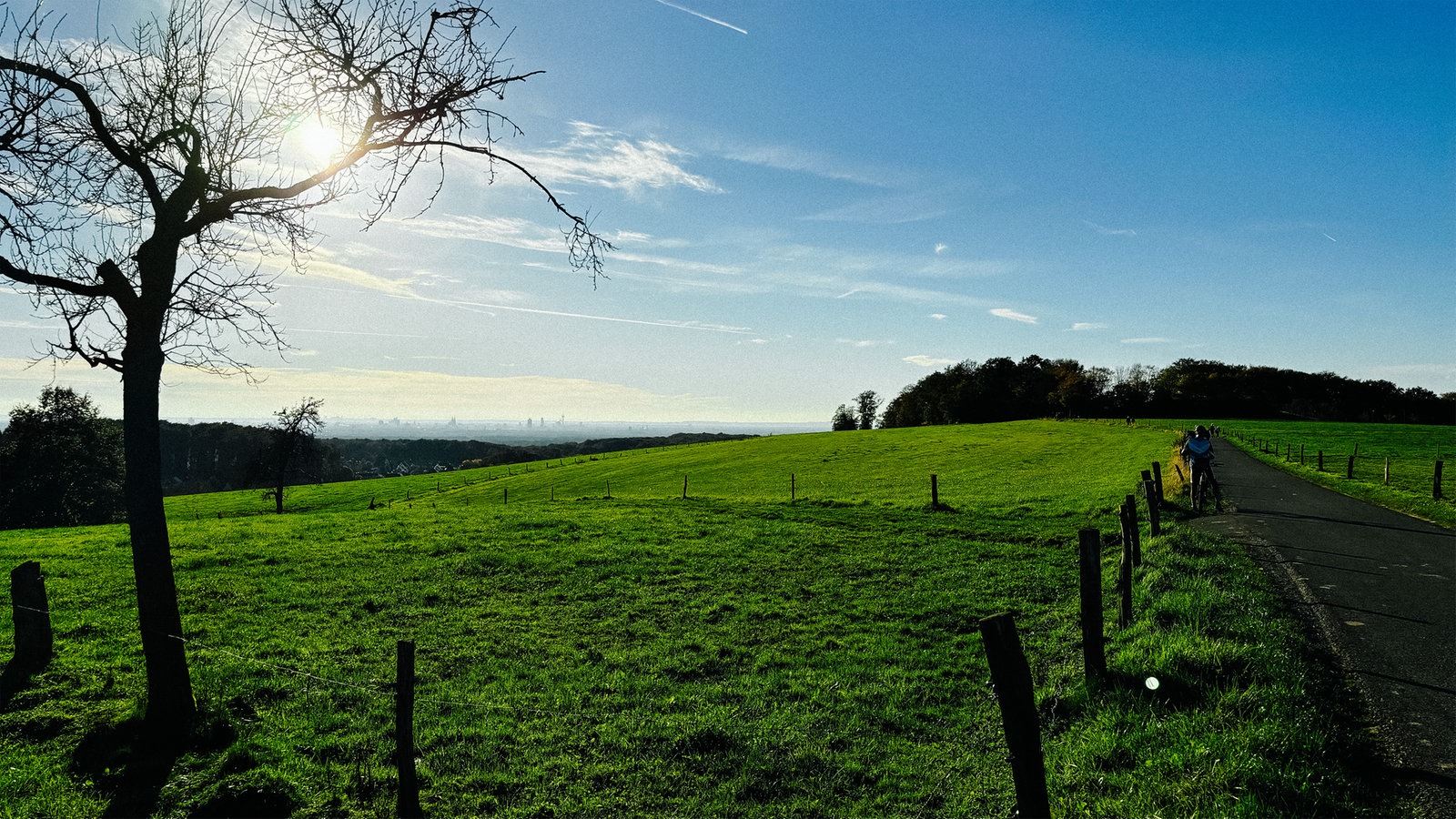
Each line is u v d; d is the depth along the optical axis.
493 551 23.45
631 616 16.50
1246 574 14.34
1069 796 6.71
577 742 9.91
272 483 60.69
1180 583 13.36
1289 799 6.08
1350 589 13.39
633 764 9.20
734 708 10.97
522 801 8.41
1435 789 6.32
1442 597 12.75
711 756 9.33
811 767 8.94
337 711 11.02
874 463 63.03
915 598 17.16
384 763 9.29
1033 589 17.34
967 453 68.06
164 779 8.74
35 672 12.13
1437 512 23.14
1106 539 22.36
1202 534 19.47
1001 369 168.62
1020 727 5.23
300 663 13.20
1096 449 66.75
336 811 8.17
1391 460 49.19
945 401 162.50
